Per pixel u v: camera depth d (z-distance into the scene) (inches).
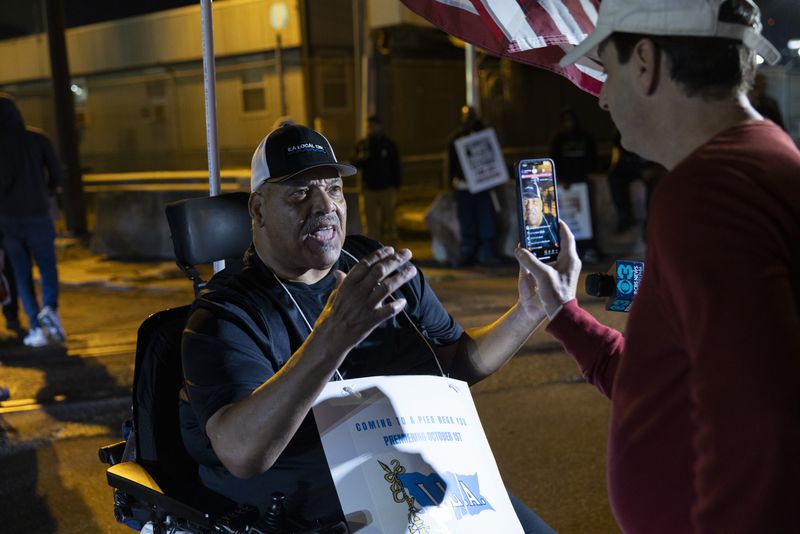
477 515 75.8
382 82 561.0
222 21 885.2
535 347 250.2
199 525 79.4
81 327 302.0
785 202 49.0
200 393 76.1
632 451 55.0
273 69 862.5
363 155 450.0
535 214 79.4
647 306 53.6
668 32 54.4
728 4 53.6
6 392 220.4
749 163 49.9
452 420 79.6
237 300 81.2
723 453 45.8
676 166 52.8
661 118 57.0
